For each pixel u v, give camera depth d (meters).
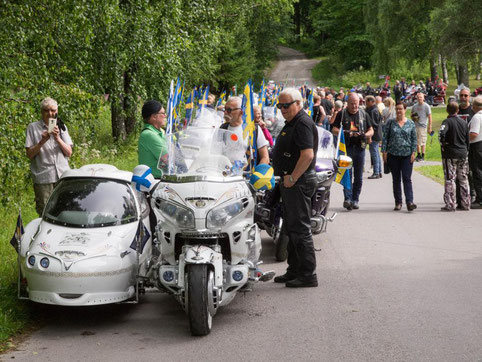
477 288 7.29
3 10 11.07
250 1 30.50
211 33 22.31
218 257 6.08
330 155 9.95
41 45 11.89
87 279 6.21
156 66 18.28
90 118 12.82
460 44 44.44
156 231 6.42
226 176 6.51
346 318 6.38
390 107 18.86
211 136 6.77
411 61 55.09
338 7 78.94
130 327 6.33
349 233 10.59
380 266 8.42
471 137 12.76
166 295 7.52
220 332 6.09
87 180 7.32
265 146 7.75
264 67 71.75
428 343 5.63
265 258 9.16
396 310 6.58
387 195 14.71
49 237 6.61
